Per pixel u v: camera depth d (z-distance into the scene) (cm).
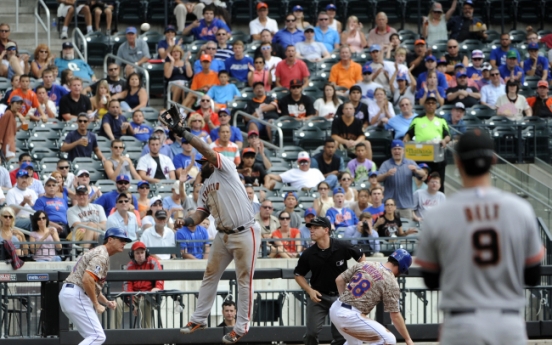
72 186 4838
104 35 6819
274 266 4322
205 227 4444
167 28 6625
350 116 5612
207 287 2900
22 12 7094
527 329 3406
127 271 3195
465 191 1653
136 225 4431
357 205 4872
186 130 2738
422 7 7650
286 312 3638
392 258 3002
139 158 5278
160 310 3344
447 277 1634
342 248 3184
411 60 6662
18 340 3203
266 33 6575
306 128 5756
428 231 1645
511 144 5631
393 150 5122
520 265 1619
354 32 6994
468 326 1602
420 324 3397
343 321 2950
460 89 6316
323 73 6494
